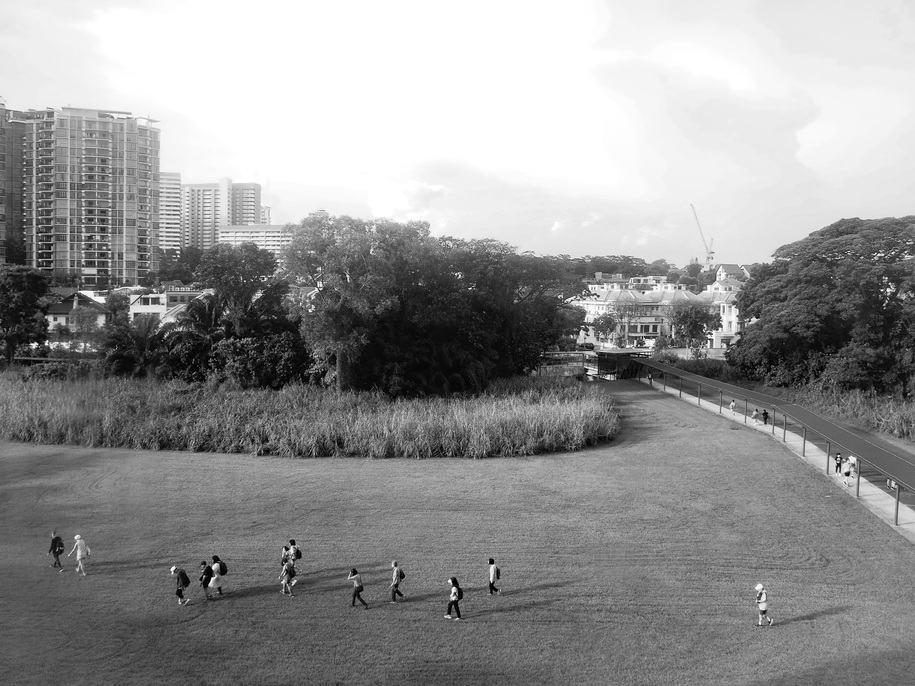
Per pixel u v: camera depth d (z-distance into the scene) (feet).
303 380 257.75
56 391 225.35
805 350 274.77
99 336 282.56
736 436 191.93
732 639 85.20
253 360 258.16
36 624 87.04
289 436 176.45
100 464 163.73
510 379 264.11
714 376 307.78
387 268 232.32
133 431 183.42
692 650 82.69
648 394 265.75
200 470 158.61
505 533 118.52
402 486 145.59
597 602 93.97
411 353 245.65
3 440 188.03
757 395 211.61
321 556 108.68
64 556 108.27
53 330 390.21
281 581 99.14
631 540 115.44
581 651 82.28
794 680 76.59
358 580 91.71
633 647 83.25
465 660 80.12
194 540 115.14
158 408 201.36
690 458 168.14
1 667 77.30
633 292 579.48
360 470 158.81
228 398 222.07
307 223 229.45
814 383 261.85
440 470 158.71
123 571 102.83
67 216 623.36
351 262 225.56
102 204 628.69
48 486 145.59
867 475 153.99
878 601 94.99
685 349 440.45
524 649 82.53
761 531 119.65
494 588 96.37
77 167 622.54
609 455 172.04
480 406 204.95
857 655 81.66
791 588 98.63
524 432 178.40
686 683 76.18
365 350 242.99
